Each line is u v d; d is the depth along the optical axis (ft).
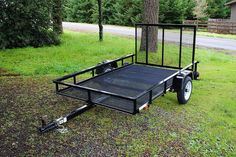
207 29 80.74
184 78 16.69
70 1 117.08
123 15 97.76
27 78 22.48
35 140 12.50
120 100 13.75
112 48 37.32
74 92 15.06
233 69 28.99
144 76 17.69
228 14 111.24
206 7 100.63
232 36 66.13
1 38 34.94
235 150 12.33
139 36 56.65
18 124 13.99
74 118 14.85
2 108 15.96
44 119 13.39
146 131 13.62
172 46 40.83
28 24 37.22
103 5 102.78
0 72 24.07
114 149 11.94
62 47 37.60
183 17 93.56
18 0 35.63
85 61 29.01
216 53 39.63
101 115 15.33
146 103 13.11
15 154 11.37
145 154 11.65
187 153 11.85
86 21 112.88
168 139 12.91
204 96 19.25
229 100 18.54
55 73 24.30
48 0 40.32
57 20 49.93
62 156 11.34
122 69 19.54
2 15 34.94
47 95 18.25
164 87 14.89
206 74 26.25
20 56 30.83
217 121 15.10
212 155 11.84
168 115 15.65
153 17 30.81
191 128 14.14
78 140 12.59
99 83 16.21
